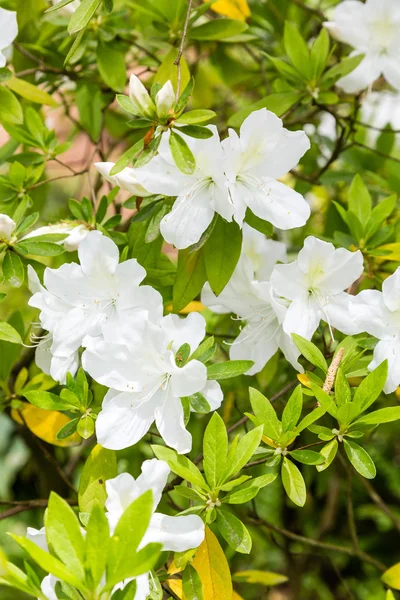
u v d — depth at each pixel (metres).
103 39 1.11
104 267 0.93
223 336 1.12
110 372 0.91
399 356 0.92
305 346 0.91
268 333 0.97
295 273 0.93
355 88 1.09
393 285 0.92
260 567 1.42
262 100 1.08
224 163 0.92
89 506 0.93
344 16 1.07
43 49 1.16
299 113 1.24
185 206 0.93
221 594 0.89
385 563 1.46
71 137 1.26
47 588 0.85
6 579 0.82
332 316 0.94
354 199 1.06
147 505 0.81
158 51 1.19
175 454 0.89
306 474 1.31
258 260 1.00
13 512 1.06
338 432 0.91
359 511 1.48
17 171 1.04
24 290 1.27
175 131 0.91
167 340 0.90
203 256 0.96
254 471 1.19
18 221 0.99
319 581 1.46
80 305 0.94
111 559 0.81
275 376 1.16
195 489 0.89
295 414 0.90
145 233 0.98
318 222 1.31
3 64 1.01
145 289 0.92
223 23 1.09
